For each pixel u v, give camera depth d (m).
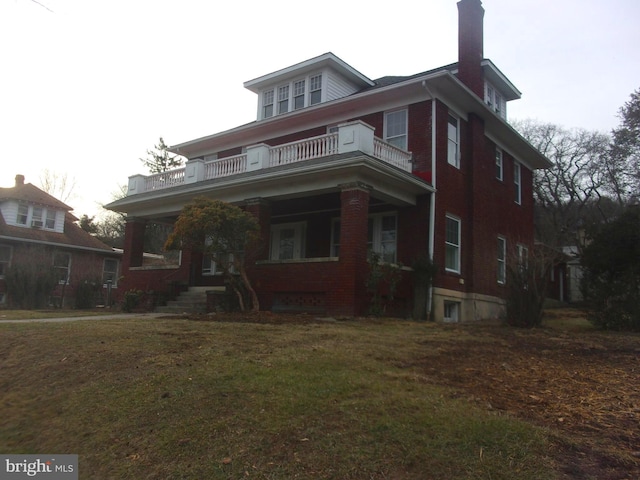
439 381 5.68
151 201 18.56
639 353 7.73
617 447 3.94
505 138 19.77
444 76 14.67
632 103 34.12
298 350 7.08
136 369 6.46
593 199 41.12
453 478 3.57
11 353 7.84
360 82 20.56
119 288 19.78
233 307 14.08
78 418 5.36
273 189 14.84
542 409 4.80
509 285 12.49
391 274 13.09
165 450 4.41
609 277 12.58
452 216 15.92
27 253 23.84
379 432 4.23
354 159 12.40
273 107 20.84
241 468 3.98
